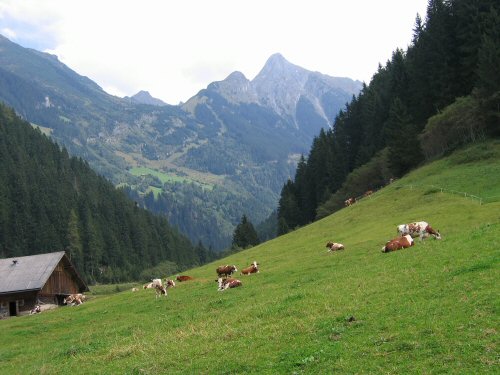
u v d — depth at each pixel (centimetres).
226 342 2006
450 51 10594
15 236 18212
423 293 2019
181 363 1870
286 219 14862
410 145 9931
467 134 8988
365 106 14850
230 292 3475
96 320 3684
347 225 6956
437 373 1352
